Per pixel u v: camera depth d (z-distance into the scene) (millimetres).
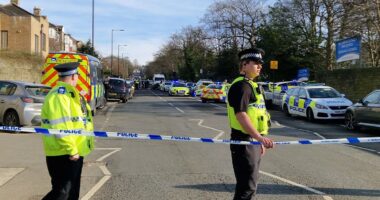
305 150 11070
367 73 24531
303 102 19828
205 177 8117
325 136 14008
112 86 32969
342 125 17609
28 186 7477
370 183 7652
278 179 7926
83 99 5254
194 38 73188
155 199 6715
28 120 13883
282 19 43688
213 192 7086
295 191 7105
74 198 5195
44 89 14750
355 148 11422
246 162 4762
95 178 8094
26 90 14195
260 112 4805
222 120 19422
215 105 30766
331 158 9992
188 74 86062
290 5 40750
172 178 8062
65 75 5035
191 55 82750
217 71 62344
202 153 10648
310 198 6707
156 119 19781
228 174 8367
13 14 46750
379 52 31766
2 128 5434
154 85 81000
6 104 14055
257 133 4621
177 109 26438
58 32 73938
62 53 19234
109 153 10688
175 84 48969
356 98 25375
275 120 19844
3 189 7273
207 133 14711
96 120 19250
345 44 26719
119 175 8328
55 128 4793
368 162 9531
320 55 39000
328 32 35031
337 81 27469
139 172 8586
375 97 14633
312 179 7934
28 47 44281
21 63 35312
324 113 18328
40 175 8281
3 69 32312
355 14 32094
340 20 34531
